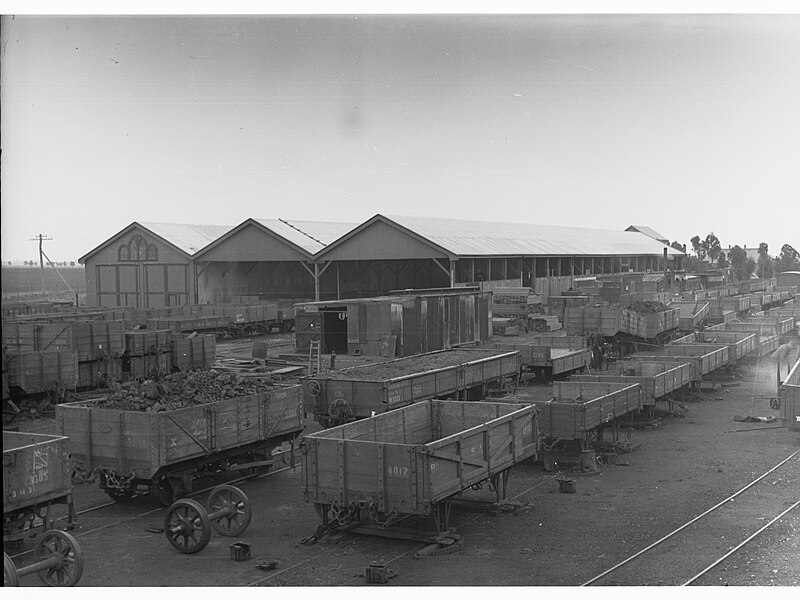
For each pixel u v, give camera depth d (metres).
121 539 10.94
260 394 13.62
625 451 15.59
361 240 32.84
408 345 26.59
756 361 26.05
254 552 10.41
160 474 11.88
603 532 10.98
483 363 19.62
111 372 22.81
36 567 9.01
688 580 9.29
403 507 9.87
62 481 10.38
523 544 10.54
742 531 10.94
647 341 28.80
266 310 39.12
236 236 35.22
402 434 12.84
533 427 12.63
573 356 24.33
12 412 19.17
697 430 17.58
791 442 16.31
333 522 11.10
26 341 21.69
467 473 10.66
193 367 25.42
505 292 35.94
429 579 9.40
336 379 15.81
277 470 14.54
